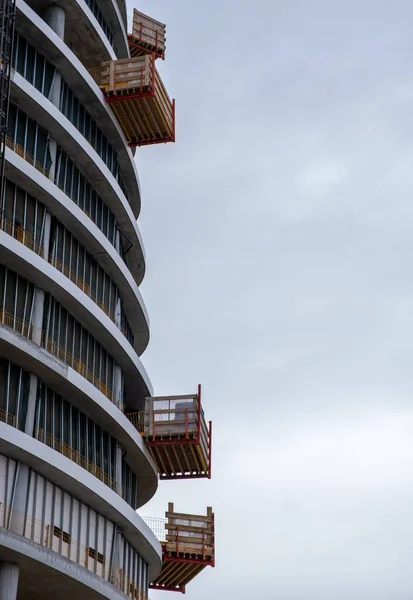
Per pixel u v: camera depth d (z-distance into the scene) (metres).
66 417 56.94
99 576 56.41
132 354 64.94
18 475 51.34
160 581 76.56
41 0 63.72
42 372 54.00
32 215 56.88
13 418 52.12
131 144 71.81
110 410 59.31
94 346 61.69
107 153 68.94
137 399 69.69
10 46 56.00
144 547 63.91
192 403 66.69
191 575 74.75
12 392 52.44
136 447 64.00
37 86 60.78
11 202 55.50
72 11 65.06
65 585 53.41
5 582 49.06
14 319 53.81
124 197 67.25
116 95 66.44
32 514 51.88
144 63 67.00
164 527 71.44
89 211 64.31
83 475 54.72
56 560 50.91
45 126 59.50
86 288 62.09
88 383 57.03
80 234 60.91
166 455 67.75
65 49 61.84
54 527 53.66
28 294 55.06
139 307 69.19
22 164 55.16
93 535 57.50
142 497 71.75
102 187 65.06
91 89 64.62
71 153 61.91
